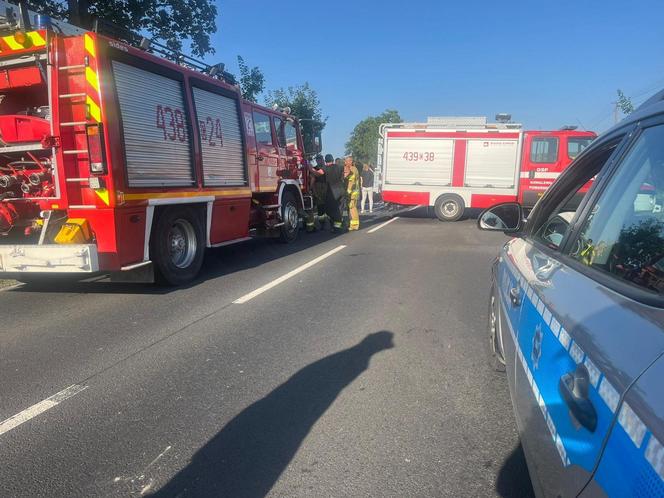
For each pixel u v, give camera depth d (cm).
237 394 373
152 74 660
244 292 680
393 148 1614
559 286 213
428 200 1600
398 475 277
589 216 230
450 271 820
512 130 1516
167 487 268
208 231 782
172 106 698
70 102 589
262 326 530
